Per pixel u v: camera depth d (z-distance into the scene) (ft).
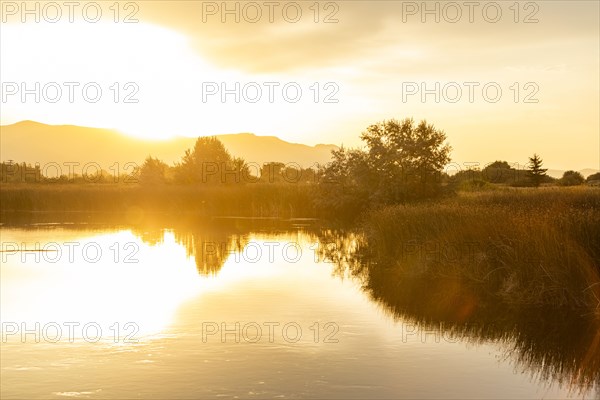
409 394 37.32
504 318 54.54
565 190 124.98
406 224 83.15
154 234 123.44
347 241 110.83
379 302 60.70
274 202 172.65
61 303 60.34
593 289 56.85
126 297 62.85
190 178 232.12
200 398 36.40
